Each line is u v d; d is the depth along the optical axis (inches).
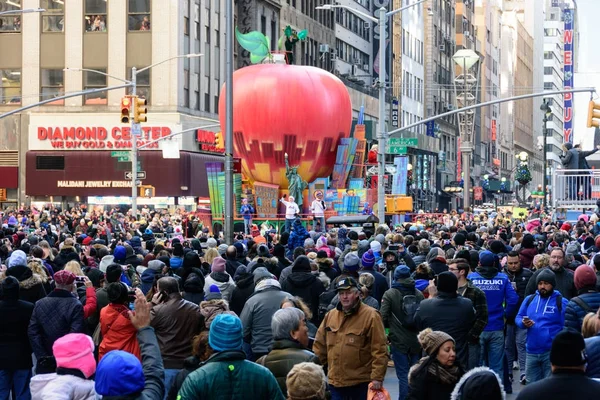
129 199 2795.3
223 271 677.9
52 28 2974.9
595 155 4586.6
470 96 2869.1
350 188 1973.4
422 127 5068.9
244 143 1861.5
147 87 2920.8
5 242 1000.9
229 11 1178.6
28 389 570.6
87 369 385.1
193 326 515.2
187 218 1967.3
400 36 4500.5
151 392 390.6
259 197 1856.5
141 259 822.5
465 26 6146.7
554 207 2149.4
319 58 3868.1
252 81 1851.6
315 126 1843.0
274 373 413.1
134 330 470.6
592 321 446.6
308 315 494.3
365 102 3934.5
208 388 340.5
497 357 650.2
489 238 1158.3
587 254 954.1
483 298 567.5
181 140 2896.2
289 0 3590.1
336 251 946.1
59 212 2258.9
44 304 544.7
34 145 2947.8
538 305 603.2
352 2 4293.8
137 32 2925.7
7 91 2987.2
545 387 307.1
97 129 2915.8
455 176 5575.8
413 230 1235.2
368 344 489.4
